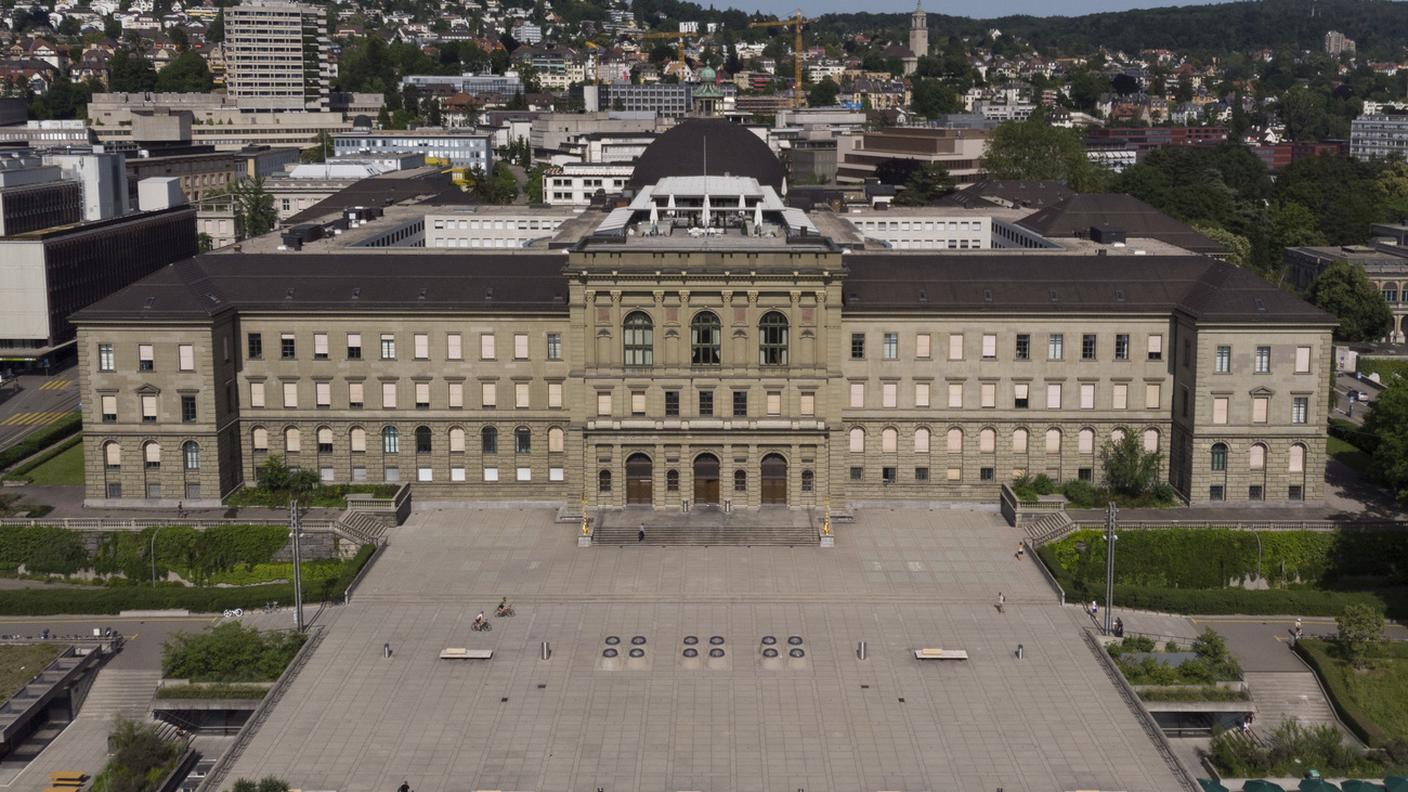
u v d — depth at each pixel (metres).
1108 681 121.69
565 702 118.12
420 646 128.62
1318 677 126.00
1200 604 138.25
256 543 150.50
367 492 162.75
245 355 164.12
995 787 105.19
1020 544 152.62
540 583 142.75
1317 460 157.88
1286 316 154.88
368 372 164.12
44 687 120.06
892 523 160.38
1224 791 107.69
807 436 158.62
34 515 156.88
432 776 106.88
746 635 130.50
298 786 105.44
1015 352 162.88
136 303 158.00
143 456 159.75
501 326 163.12
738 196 182.50
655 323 157.12
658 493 160.25
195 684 121.69
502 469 166.00
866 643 129.00
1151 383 163.38
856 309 161.12
